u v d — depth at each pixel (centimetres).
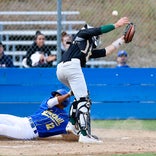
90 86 3647
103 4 4225
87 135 2533
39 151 2203
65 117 2630
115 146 2381
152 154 2164
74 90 2523
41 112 2639
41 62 3719
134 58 4341
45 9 5297
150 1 4119
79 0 4741
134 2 4131
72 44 2556
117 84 3656
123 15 4153
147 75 3666
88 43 2544
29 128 2606
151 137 2850
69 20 4988
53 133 2622
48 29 5312
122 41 2639
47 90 3628
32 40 4912
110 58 4634
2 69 3603
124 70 3653
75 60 2514
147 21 4175
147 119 3694
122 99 3669
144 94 3678
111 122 3578
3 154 2123
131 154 2156
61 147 2338
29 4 5306
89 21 4291
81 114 2523
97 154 2147
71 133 2595
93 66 4653
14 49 4709
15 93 3619
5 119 2612
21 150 2234
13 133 2584
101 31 2514
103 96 3656
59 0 3534
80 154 2141
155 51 4319
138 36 4266
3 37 4925
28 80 3622
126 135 2953
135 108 3684
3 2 5294
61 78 2575
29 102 3631
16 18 5391
